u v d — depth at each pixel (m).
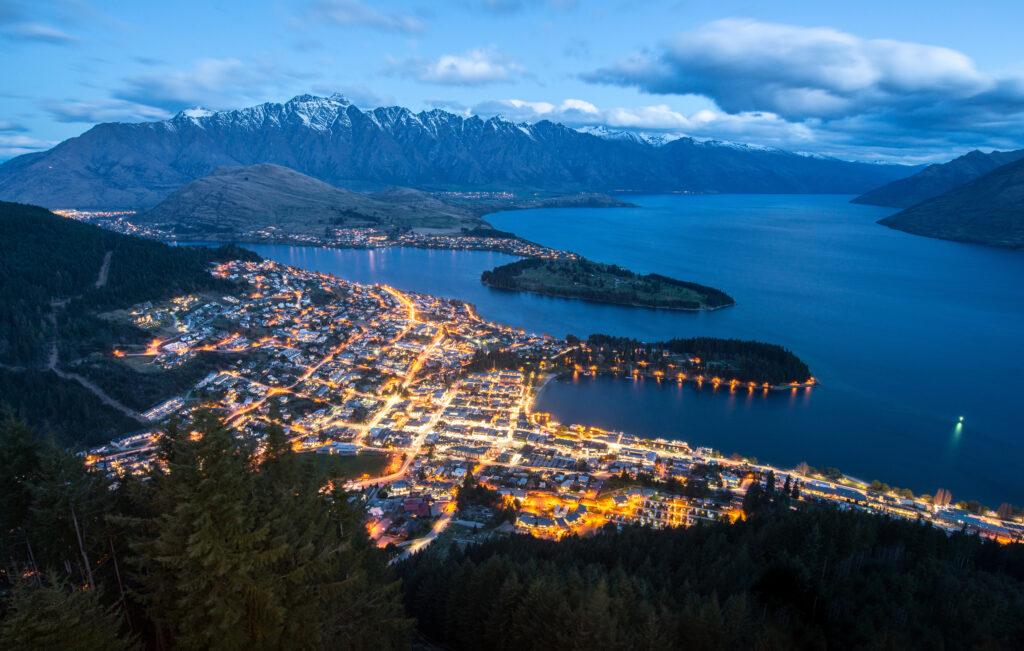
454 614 79.00
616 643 58.56
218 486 40.19
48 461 48.88
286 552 44.31
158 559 39.06
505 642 70.62
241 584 39.78
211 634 39.50
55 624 35.16
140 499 47.53
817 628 69.44
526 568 81.31
